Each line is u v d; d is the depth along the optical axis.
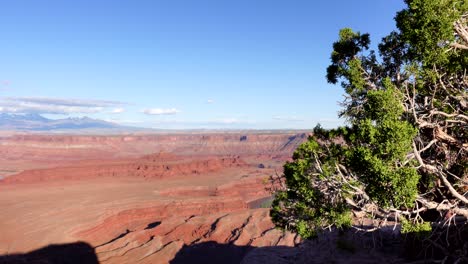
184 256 76.44
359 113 17.75
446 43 14.13
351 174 15.02
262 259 29.33
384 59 18.17
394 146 11.99
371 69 18.16
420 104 17.59
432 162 17.00
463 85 16.25
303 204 17.00
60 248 82.75
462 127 16.78
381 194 12.42
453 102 16.89
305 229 17.20
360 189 14.45
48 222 102.00
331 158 16.55
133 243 83.56
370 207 14.82
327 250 24.19
